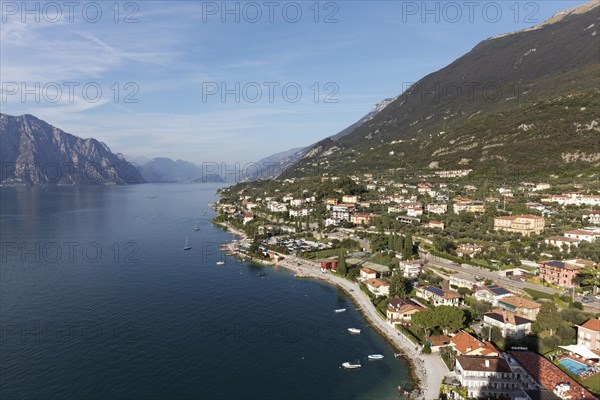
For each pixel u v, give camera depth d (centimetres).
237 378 10831
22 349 12156
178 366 11369
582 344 11469
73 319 14462
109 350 12194
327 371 11275
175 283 18938
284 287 18662
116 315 14912
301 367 11475
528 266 17850
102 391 10119
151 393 10069
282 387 10481
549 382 9525
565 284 15400
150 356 11894
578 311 12694
